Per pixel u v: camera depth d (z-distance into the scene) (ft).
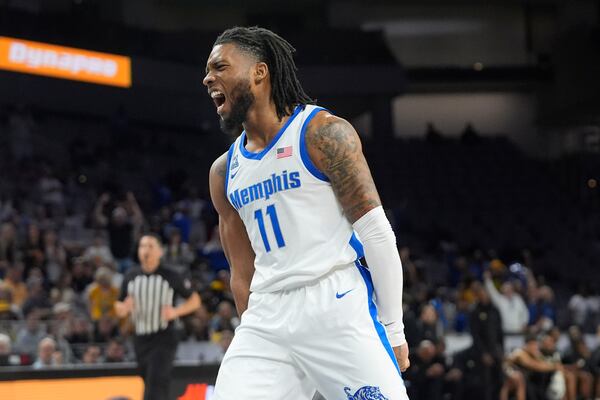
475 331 50.08
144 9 115.85
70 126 105.40
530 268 91.86
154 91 103.91
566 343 70.38
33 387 35.50
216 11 120.78
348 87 111.55
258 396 13.80
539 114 131.23
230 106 14.07
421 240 97.19
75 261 62.80
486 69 126.52
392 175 112.57
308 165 13.80
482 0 128.88
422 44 131.13
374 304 13.98
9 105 97.66
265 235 14.14
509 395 51.31
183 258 68.64
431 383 48.39
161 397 32.14
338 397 13.76
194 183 108.47
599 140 131.03
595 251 100.37
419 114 131.13
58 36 92.58
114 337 46.93
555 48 126.31
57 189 82.94
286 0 120.67
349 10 122.72
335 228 13.94
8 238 63.46
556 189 114.62
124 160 100.83
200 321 52.44
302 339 13.67
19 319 49.73
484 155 118.93
